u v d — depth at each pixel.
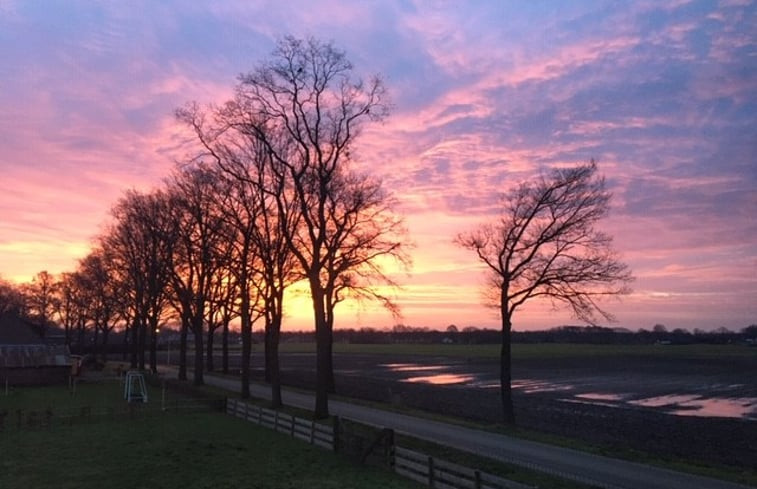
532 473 20.17
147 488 19.73
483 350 161.25
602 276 33.12
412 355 139.25
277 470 21.95
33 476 21.36
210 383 61.25
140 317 76.94
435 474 19.36
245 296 45.97
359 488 19.28
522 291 34.84
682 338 196.75
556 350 153.62
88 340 146.12
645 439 34.00
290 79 32.69
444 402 50.09
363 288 42.56
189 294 57.41
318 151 33.00
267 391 52.75
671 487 18.47
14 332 64.88
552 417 42.22
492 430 29.38
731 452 30.64
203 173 56.25
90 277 90.69
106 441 28.06
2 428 31.52
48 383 61.78
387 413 36.28
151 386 57.72
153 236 61.56
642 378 75.44
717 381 70.81
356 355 141.12
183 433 30.12
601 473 20.31
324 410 32.88
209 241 53.94
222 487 19.69
